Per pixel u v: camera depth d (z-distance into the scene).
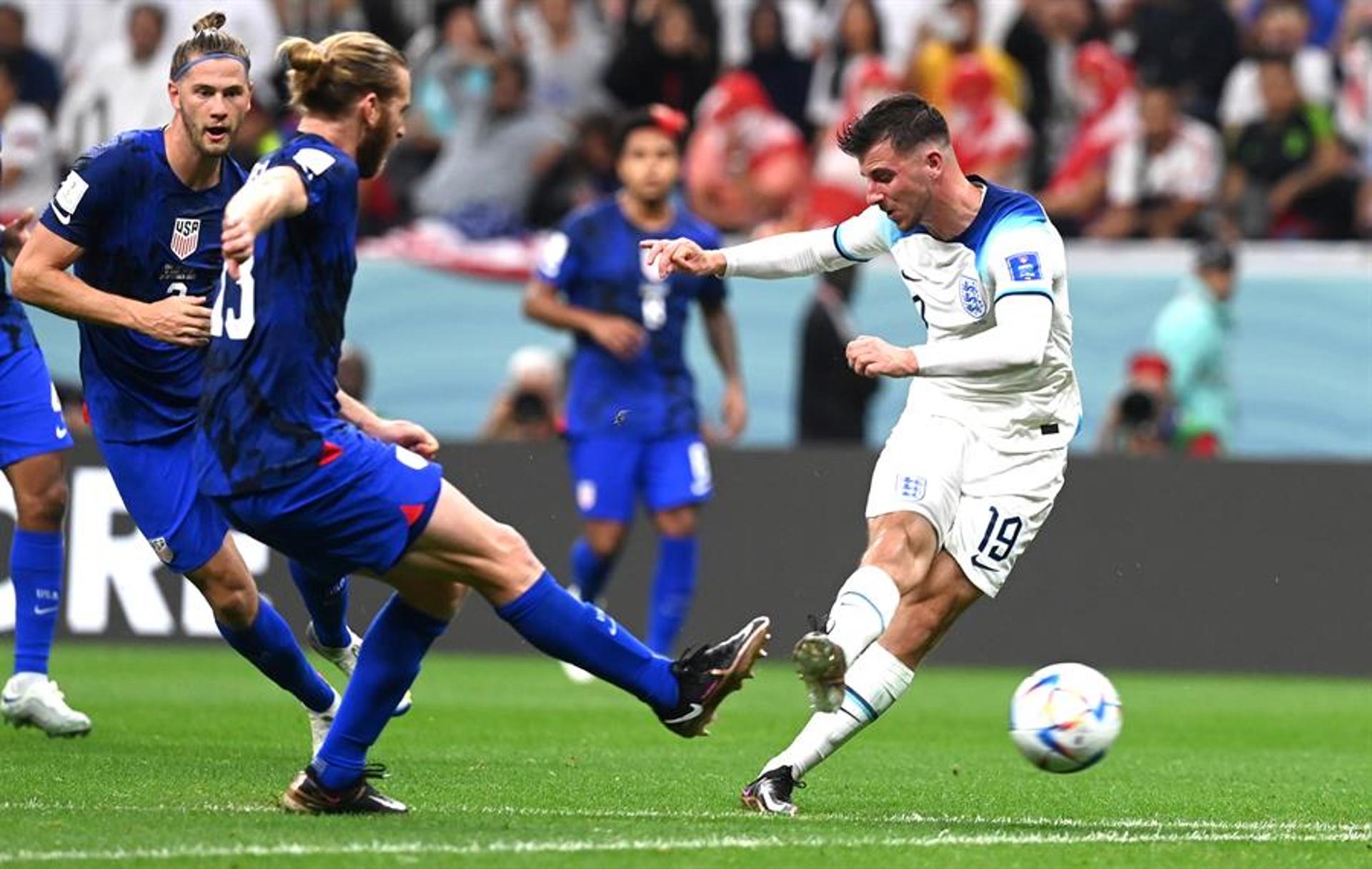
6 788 23.06
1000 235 21.38
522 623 19.81
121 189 24.36
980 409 22.52
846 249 23.14
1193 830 22.02
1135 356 56.34
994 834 20.95
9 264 28.31
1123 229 58.44
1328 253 56.44
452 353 57.97
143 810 21.17
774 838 19.80
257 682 39.41
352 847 18.45
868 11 58.78
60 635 46.62
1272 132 58.00
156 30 58.66
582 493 41.44
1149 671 47.06
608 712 36.09
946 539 22.52
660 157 40.69
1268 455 55.53
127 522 46.62
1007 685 43.81
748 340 56.66
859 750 31.31
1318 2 58.91
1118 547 47.25
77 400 52.81
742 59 60.03
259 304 18.98
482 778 25.48
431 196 59.25
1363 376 55.72
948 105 58.66
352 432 19.36
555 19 60.25
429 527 19.33
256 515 19.09
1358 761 30.97
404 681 20.75
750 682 43.72
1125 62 58.84
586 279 41.12
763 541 47.62
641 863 17.98
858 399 54.94
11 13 58.78
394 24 60.56
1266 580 46.94
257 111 58.16
